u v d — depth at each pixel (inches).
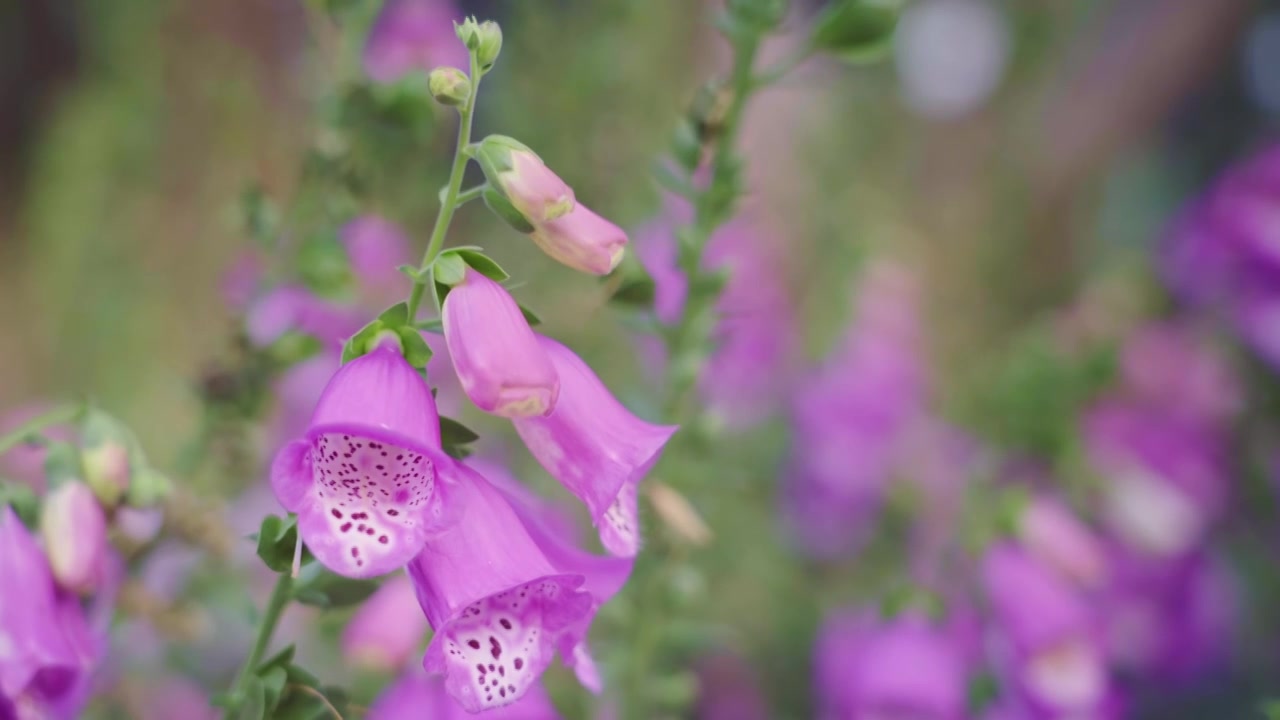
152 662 38.2
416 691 31.7
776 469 61.4
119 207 61.6
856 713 40.8
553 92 51.2
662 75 54.0
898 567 55.1
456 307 27.1
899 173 84.0
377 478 27.1
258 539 27.1
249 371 36.0
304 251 35.6
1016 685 41.3
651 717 35.7
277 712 28.1
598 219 27.6
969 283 83.1
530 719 31.1
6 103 101.5
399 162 37.5
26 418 36.3
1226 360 55.9
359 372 26.9
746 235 57.4
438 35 42.6
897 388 62.2
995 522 42.4
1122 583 50.8
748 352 58.4
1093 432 52.0
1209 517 54.1
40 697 29.3
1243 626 58.4
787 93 71.1
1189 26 101.0
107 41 65.1
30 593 29.2
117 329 59.8
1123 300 56.9
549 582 27.2
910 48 93.0
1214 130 119.8
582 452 28.0
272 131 56.2
